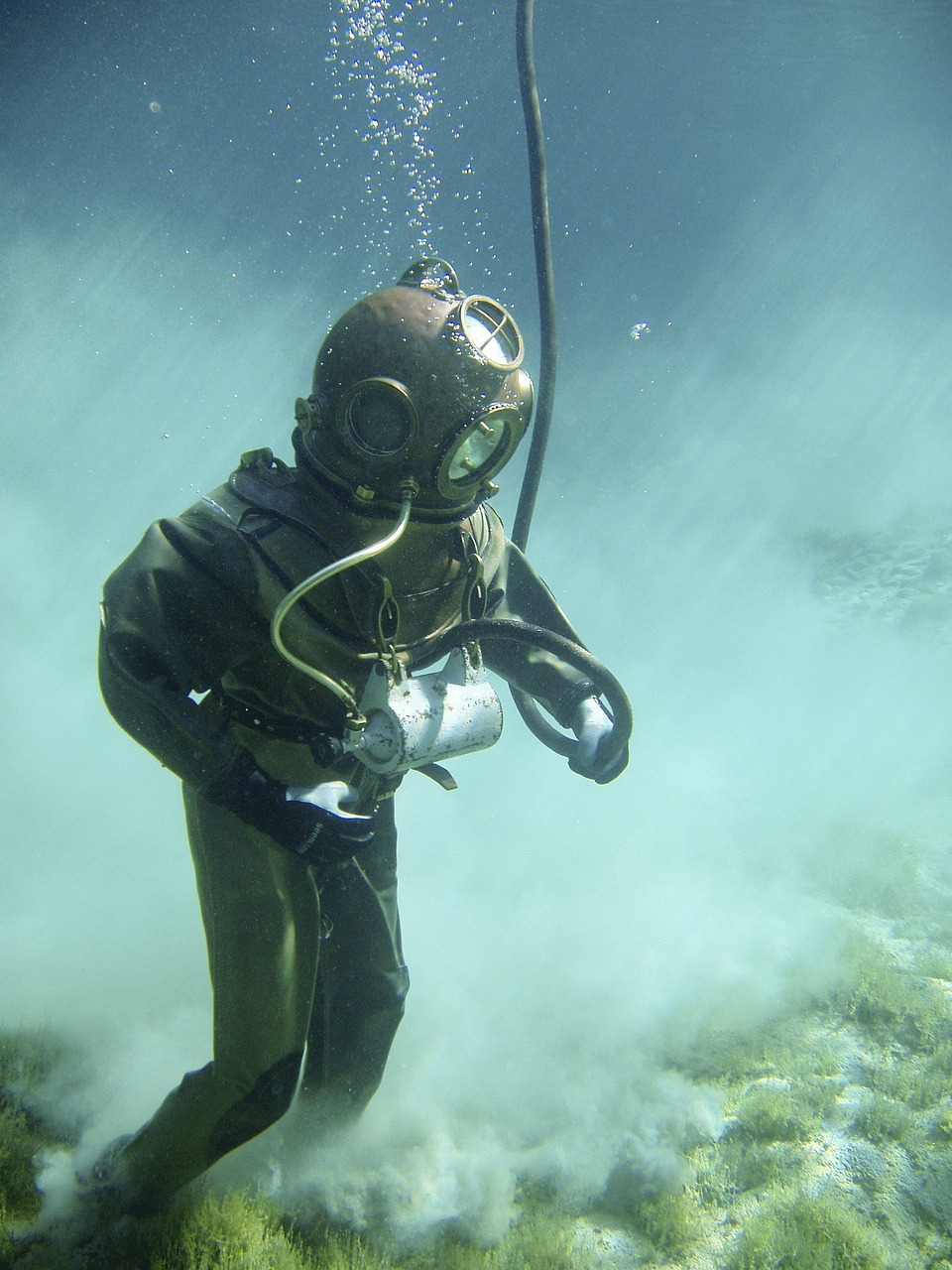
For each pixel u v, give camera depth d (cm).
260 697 216
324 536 208
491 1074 326
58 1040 320
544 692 258
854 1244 242
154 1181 234
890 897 426
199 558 196
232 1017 220
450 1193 273
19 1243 234
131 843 492
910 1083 295
